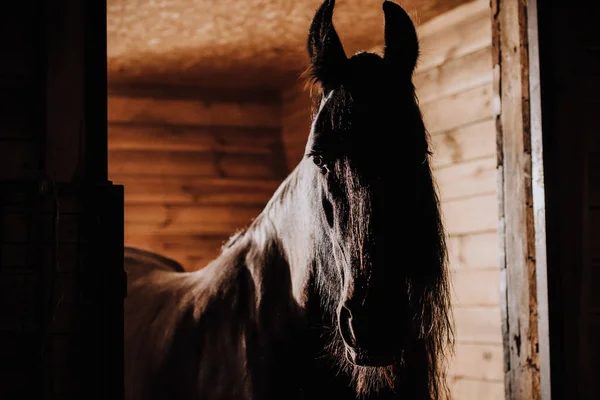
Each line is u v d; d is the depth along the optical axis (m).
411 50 1.97
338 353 2.00
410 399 1.98
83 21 1.83
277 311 2.08
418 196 1.85
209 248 5.59
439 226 1.90
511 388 2.52
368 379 1.97
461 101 3.59
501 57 2.61
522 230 2.48
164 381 2.22
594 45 2.41
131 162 5.50
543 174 2.35
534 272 2.45
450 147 3.65
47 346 1.71
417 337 1.92
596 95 2.41
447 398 2.15
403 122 1.85
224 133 5.73
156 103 5.59
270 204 2.17
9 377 1.72
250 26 4.14
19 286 1.75
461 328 3.48
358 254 1.80
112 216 1.77
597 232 2.38
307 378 2.04
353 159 1.80
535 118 2.38
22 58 1.82
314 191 1.94
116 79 5.43
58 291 1.73
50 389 1.69
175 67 5.11
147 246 5.48
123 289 1.77
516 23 2.53
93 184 1.78
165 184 5.55
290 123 5.82
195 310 2.27
